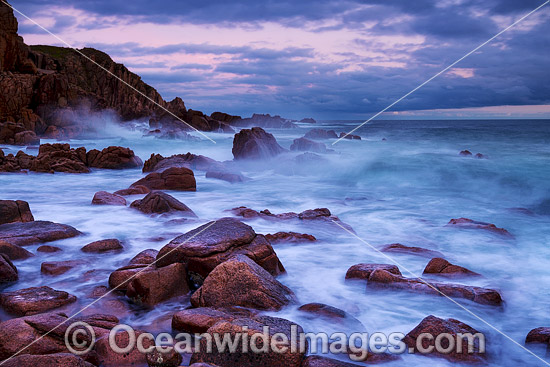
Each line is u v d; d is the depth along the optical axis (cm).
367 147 3891
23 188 1880
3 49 4394
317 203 1622
